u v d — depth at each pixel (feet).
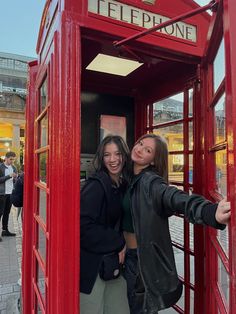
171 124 8.32
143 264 5.07
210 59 5.40
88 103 9.26
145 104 9.59
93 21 4.82
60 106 4.57
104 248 5.36
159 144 5.57
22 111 65.77
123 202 5.82
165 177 5.65
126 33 5.12
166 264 5.08
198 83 6.79
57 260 4.50
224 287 4.36
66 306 4.41
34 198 7.46
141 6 5.29
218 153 4.95
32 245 7.75
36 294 6.70
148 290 5.04
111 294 5.90
